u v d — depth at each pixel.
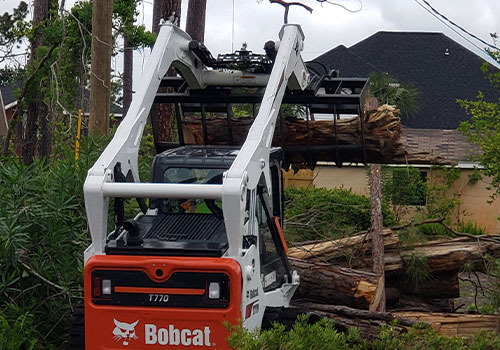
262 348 6.46
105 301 7.09
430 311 11.64
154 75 8.55
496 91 28.80
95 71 12.86
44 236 9.36
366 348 7.70
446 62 30.08
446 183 22.30
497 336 8.72
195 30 19.59
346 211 15.90
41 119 20.20
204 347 6.98
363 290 10.24
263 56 9.63
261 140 7.68
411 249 11.82
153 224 7.80
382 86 14.41
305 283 10.40
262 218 8.12
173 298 7.00
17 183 9.45
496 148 13.30
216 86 9.93
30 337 8.88
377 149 10.84
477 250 11.77
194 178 8.16
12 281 8.91
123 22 18.81
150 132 16.19
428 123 27.30
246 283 7.04
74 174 9.91
